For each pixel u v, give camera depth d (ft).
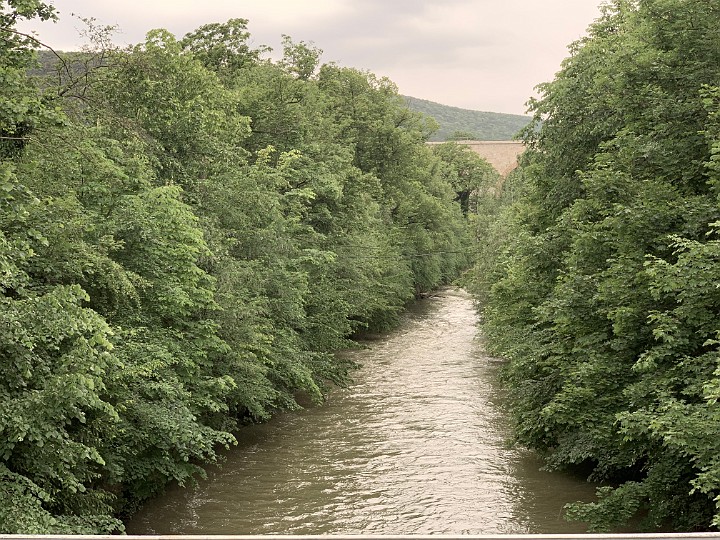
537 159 82.58
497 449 80.64
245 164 97.14
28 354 38.50
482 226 192.34
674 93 58.23
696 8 58.59
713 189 49.78
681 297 43.39
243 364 71.82
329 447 81.56
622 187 54.54
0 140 49.24
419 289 231.91
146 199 62.03
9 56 50.37
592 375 52.47
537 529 57.82
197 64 89.71
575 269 58.34
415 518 60.70
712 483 36.94
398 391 108.99
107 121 67.56
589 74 74.43
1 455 39.06
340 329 110.01
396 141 201.16
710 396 37.37
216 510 62.34
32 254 40.57
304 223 120.98
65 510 44.04
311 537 16.49
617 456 57.06
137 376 51.98
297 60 182.80
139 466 55.83
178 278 61.93
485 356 137.80
